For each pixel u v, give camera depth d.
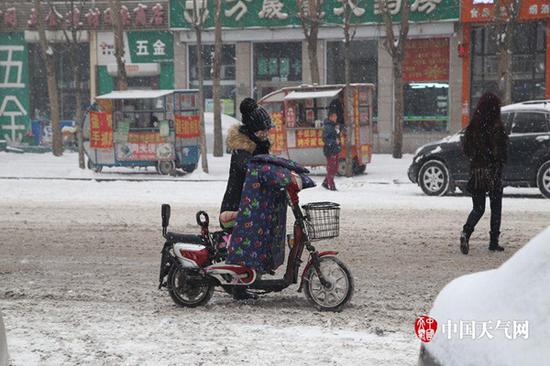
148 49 56.25
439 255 15.54
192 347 9.23
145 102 37.47
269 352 8.99
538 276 4.04
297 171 10.91
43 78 59.41
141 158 36.59
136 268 14.60
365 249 16.28
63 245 17.16
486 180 15.33
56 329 10.12
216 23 44.56
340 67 51.59
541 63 47.00
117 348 9.20
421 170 26.28
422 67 49.84
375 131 50.94
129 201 24.98
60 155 50.44
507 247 16.30
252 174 10.84
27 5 58.41
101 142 36.97
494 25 43.53
